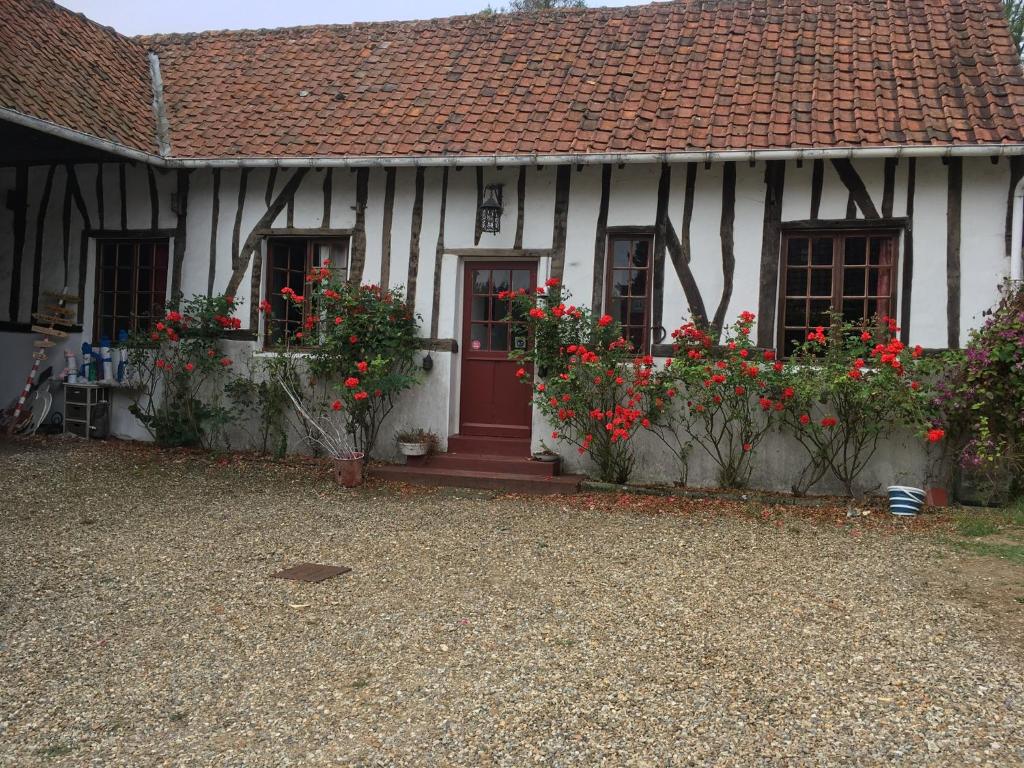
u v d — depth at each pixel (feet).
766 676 10.71
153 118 28.27
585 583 14.80
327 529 18.80
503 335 25.57
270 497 21.97
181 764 8.76
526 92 26.68
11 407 30.04
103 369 28.68
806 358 21.67
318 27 33.40
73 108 24.82
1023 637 11.96
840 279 22.56
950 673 10.73
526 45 29.60
